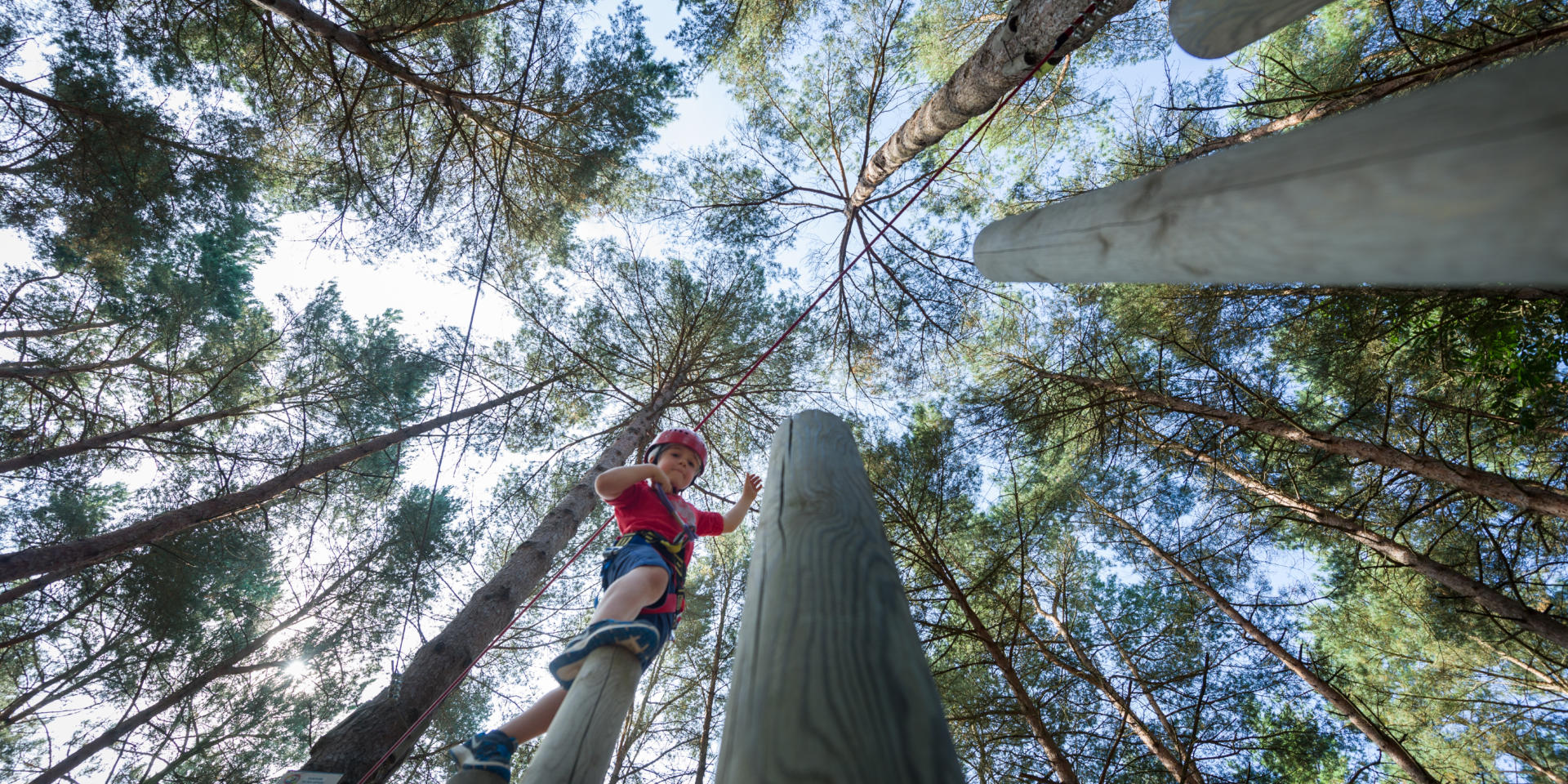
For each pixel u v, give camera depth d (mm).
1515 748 7863
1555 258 381
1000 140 8078
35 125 7137
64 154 7281
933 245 8555
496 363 8414
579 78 7070
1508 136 417
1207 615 7211
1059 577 6957
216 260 12180
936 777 503
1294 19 1452
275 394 8977
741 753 580
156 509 8656
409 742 3561
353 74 6645
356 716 3508
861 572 779
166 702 8156
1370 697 8383
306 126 7426
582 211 8258
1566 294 4438
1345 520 5898
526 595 4895
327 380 8914
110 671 8406
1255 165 630
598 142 7492
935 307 8219
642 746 7676
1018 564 7133
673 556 2242
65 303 8836
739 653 736
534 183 7547
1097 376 7539
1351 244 509
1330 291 5852
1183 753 4496
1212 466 7562
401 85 6438
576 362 8406
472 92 6262
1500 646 7453
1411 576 7219
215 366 9148
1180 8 1512
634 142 7645
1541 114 408
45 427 7953
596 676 1564
